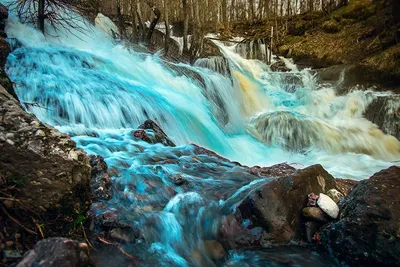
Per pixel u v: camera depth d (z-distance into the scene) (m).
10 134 2.60
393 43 15.41
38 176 2.61
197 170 4.76
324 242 3.18
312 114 12.84
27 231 2.49
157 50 13.46
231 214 3.40
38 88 6.50
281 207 3.33
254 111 12.45
